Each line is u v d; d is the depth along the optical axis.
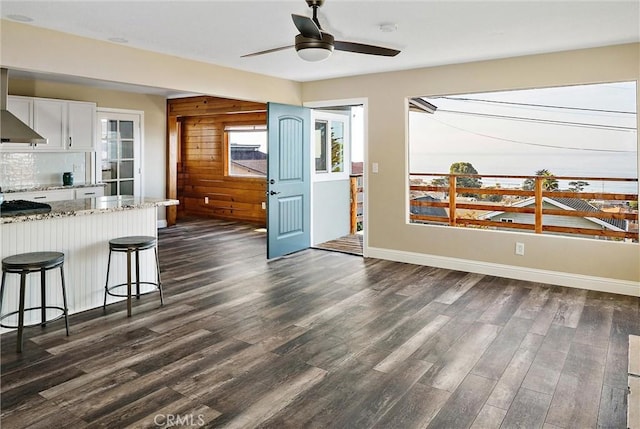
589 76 4.25
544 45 4.14
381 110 5.54
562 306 3.92
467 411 2.31
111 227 3.96
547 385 2.57
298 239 6.20
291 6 3.13
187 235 7.51
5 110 3.97
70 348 3.05
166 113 8.27
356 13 3.26
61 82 6.54
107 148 7.36
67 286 3.68
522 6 3.11
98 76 3.99
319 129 6.84
